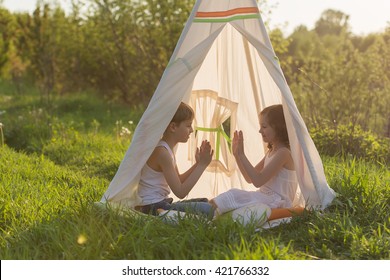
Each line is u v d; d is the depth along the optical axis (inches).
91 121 566.9
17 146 446.6
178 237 199.9
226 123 368.2
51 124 477.4
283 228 221.0
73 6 706.2
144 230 201.9
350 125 397.7
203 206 227.6
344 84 516.4
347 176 265.1
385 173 304.0
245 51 252.8
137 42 634.8
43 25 787.4
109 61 698.2
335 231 208.7
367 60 545.0
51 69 780.6
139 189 233.6
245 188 266.5
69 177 325.1
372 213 232.1
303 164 231.9
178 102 228.8
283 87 231.0
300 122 229.1
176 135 234.2
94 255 192.5
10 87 863.7
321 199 229.9
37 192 278.4
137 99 671.1
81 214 227.1
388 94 477.7
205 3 237.6
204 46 231.5
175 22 597.6
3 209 249.4
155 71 620.4
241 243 186.2
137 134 228.5
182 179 240.7
